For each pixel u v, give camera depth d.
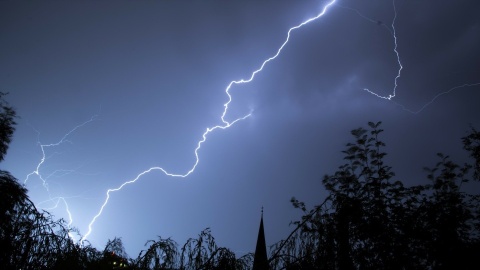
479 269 5.74
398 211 6.41
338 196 7.02
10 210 6.95
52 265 6.42
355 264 6.39
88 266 6.67
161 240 7.18
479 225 6.34
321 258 6.54
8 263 6.25
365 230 6.36
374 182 6.87
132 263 6.89
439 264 6.04
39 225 6.82
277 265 6.99
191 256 6.99
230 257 6.88
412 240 6.26
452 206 6.39
